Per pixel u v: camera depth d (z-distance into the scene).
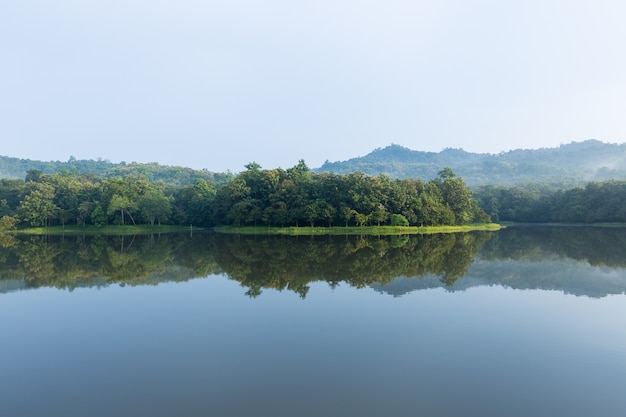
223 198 102.69
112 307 27.05
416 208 99.75
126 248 63.78
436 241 73.25
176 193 125.94
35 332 21.91
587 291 31.44
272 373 16.27
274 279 36.12
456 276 37.28
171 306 27.16
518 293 30.69
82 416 13.10
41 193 103.31
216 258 50.34
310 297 29.30
